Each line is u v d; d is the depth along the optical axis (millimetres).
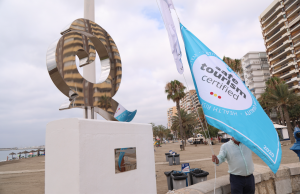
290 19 53781
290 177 4141
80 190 1829
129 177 2422
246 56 76125
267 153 2820
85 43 2564
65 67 2260
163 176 8820
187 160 14414
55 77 2191
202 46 3527
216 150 23250
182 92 36125
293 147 4145
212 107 3029
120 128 2420
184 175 4988
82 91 2439
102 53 2932
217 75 3240
